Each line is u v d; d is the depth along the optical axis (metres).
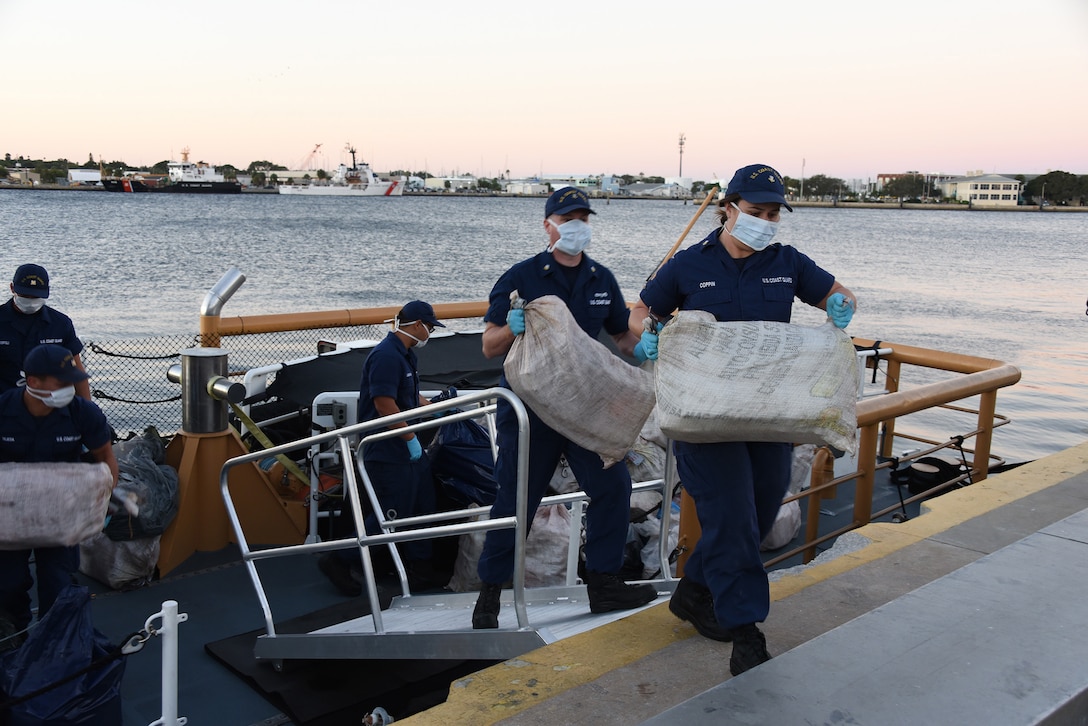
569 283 3.57
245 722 3.92
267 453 4.39
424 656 3.58
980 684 2.44
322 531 6.06
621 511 3.56
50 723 3.10
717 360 2.78
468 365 7.44
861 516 5.25
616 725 2.58
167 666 3.27
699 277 3.01
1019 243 76.88
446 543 5.56
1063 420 14.10
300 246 47.25
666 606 3.50
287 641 4.08
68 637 3.28
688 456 2.96
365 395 5.33
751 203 2.88
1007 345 21.86
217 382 5.53
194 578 5.37
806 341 2.82
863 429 5.14
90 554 5.20
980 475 6.09
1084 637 2.73
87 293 24.72
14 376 5.38
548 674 2.93
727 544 2.83
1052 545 3.54
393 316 7.80
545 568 4.95
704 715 2.30
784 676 2.49
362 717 3.97
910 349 7.01
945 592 3.07
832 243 71.56
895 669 2.52
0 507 3.60
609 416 3.31
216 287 6.84
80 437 4.03
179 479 5.53
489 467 5.43
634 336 3.40
